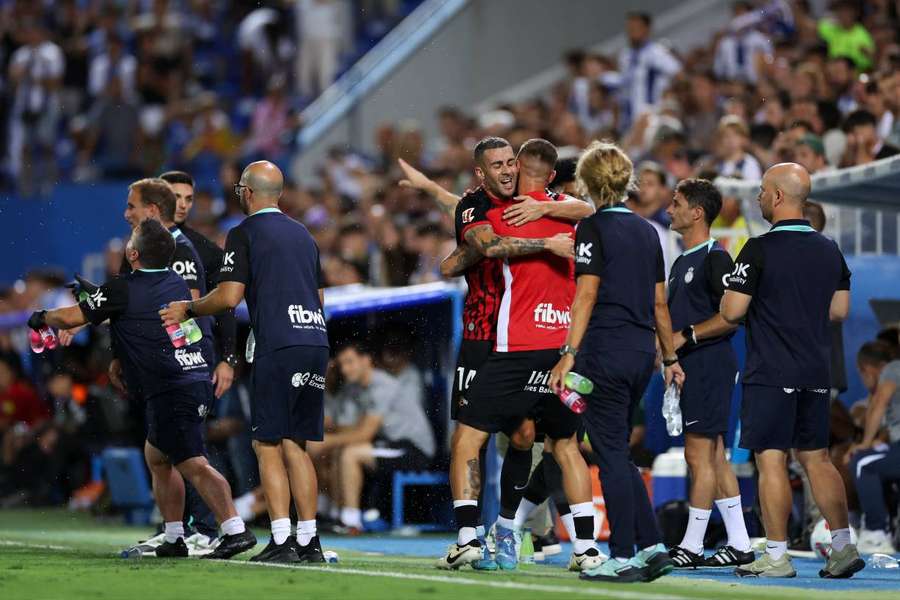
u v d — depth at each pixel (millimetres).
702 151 45906
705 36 62719
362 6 81250
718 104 50312
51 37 85062
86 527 42594
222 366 28938
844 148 41156
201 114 77562
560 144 53156
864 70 48438
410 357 40938
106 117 77062
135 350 26812
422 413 40656
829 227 38938
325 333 26422
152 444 27266
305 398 25953
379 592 20750
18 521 45281
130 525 43562
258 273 25891
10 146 78625
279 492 26062
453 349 39312
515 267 24609
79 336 51250
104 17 83562
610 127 51188
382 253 49344
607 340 22859
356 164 63688
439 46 70562
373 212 52719
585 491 24719
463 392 25016
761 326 25703
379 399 40250
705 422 27609
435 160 61281
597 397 22891
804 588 23984
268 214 26266
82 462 52219
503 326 24578
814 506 32375
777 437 25734
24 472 52562
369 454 39750
